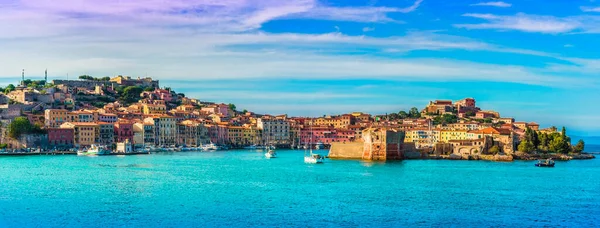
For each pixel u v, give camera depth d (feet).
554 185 590.14
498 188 561.84
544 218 417.90
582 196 514.27
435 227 389.80
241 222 399.24
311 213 429.38
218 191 534.78
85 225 388.57
